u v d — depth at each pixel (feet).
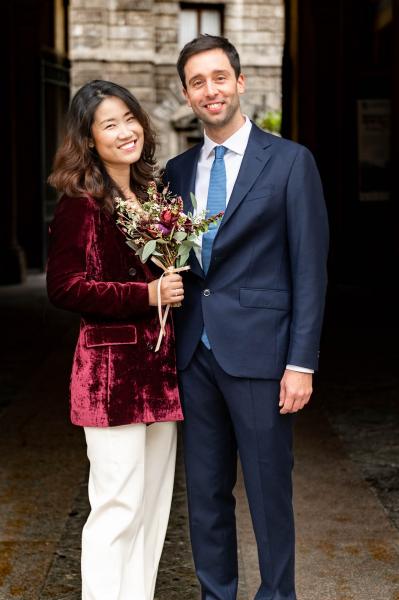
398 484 16.07
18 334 32.60
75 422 9.71
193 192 10.07
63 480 16.44
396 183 37.60
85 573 9.68
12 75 49.24
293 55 53.31
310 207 9.66
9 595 11.64
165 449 10.21
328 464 17.29
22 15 52.90
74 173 9.53
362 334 31.68
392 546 13.21
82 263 9.43
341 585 11.89
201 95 9.64
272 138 9.92
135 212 9.32
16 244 50.16
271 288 9.84
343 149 46.85
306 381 9.67
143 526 10.08
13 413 21.34
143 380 9.65
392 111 37.55
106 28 79.10
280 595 10.15
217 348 9.80
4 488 15.99
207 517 10.34
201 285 9.93
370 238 45.83
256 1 81.05
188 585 11.94
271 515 10.05
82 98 9.54
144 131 9.87
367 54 46.60
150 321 9.71
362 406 21.76
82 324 9.74
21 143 53.88
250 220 9.68
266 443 9.93
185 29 81.41
